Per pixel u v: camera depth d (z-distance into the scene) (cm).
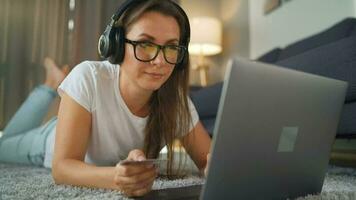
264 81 45
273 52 216
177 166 103
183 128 91
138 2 70
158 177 91
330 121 59
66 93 77
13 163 136
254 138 47
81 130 75
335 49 108
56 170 71
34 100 158
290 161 56
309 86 52
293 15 238
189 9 329
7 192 70
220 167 46
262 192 55
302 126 54
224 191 48
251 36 298
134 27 69
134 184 57
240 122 45
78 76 79
